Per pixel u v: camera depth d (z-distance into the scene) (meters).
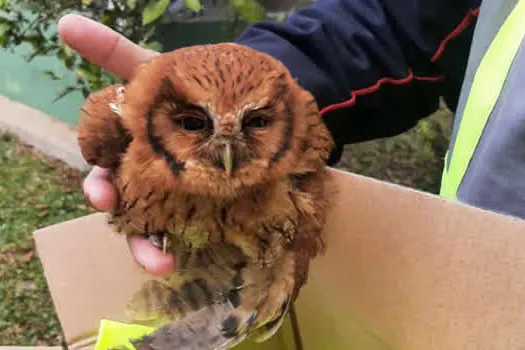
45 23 1.00
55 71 1.28
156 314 0.34
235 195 0.33
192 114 0.33
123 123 0.35
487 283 0.28
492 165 0.32
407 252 0.30
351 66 0.45
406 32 0.46
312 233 0.34
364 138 0.48
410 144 0.73
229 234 0.34
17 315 0.84
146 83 0.34
